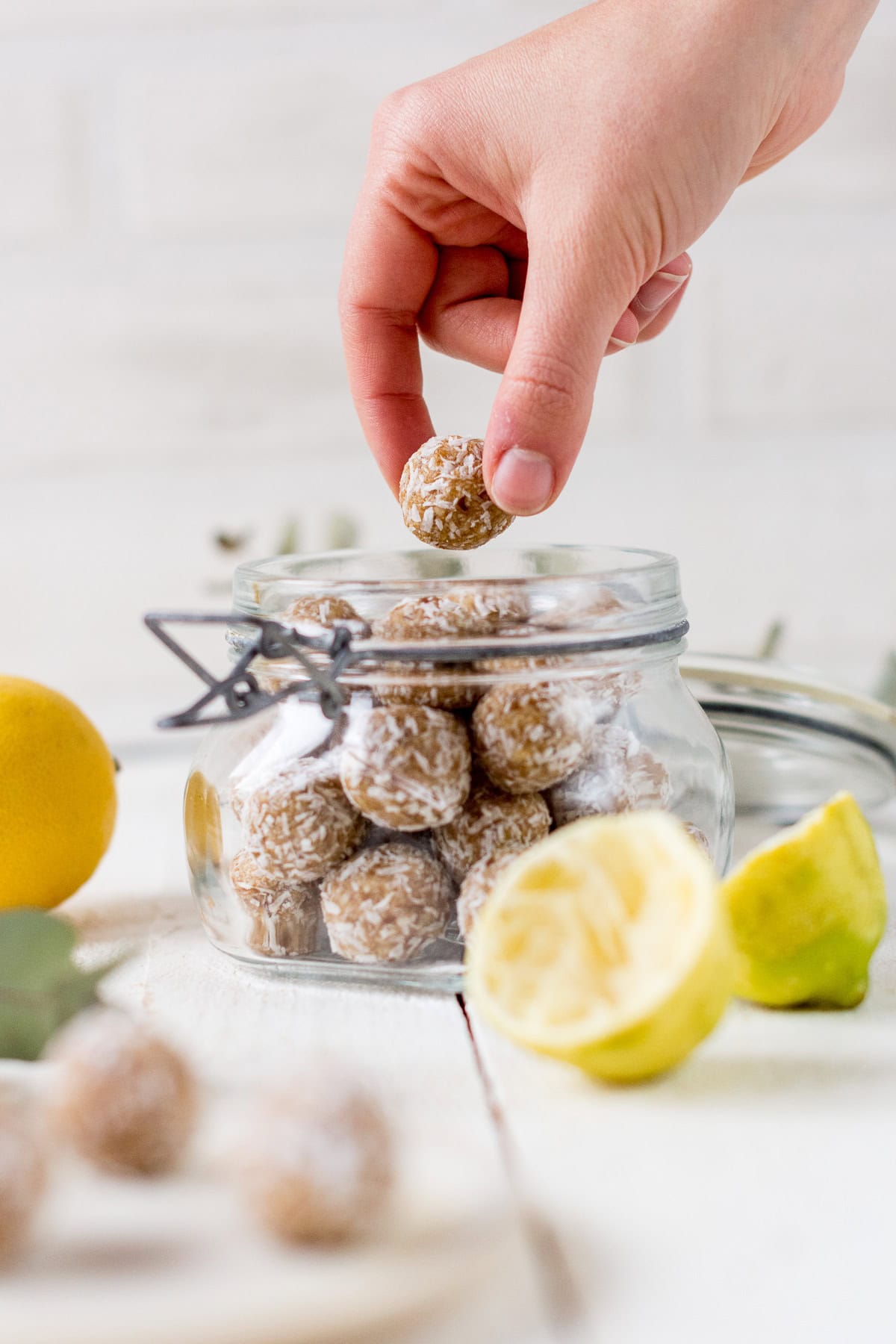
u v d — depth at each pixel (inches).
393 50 32.0
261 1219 12.7
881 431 34.5
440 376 33.2
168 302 32.8
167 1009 16.6
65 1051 13.5
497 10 32.0
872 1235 13.3
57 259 32.4
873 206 33.3
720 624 35.2
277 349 33.1
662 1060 14.7
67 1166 13.5
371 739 15.9
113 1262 12.7
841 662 35.6
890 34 32.2
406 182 19.8
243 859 16.8
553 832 16.5
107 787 18.7
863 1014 16.2
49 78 31.4
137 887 20.1
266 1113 12.8
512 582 16.3
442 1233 12.9
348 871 16.4
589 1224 13.5
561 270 17.4
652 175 17.5
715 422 34.1
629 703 16.9
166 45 31.7
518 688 16.0
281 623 16.4
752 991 16.1
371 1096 13.0
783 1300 12.8
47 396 33.0
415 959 16.5
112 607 34.0
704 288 33.4
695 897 14.7
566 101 17.9
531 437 17.1
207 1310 12.3
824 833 15.8
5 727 17.9
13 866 17.9
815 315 33.7
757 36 18.0
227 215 32.5
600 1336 12.5
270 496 33.8
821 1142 14.3
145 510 33.7
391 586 16.4
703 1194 13.8
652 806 16.6
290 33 31.9
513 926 15.2
